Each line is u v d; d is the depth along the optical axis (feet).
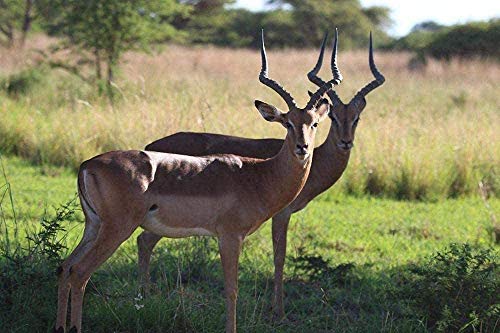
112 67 90.89
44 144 60.64
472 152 60.44
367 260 38.81
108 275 32.89
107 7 88.58
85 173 25.59
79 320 25.44
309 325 30.22
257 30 207.31
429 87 117.39
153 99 78.74
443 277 29.45
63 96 81.66
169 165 26.58
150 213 26.37
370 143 60.75
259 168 28.12
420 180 56.80
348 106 34.55
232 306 27.43
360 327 29.60
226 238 27.45
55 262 28.40
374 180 57.06
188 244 36.09
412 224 47.21
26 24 153.89
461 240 43.65
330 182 34.68
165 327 28.37
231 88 99.14
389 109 83.61
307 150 27.63
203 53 159.33
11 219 41.93
